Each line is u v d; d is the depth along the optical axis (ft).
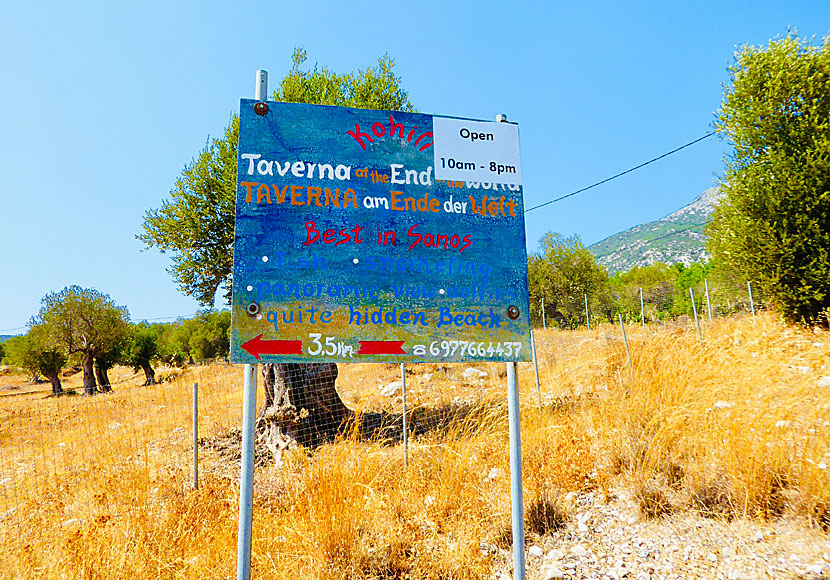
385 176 10.55
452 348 10.30
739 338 29.53
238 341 9.32
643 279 158.92
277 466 20.53
